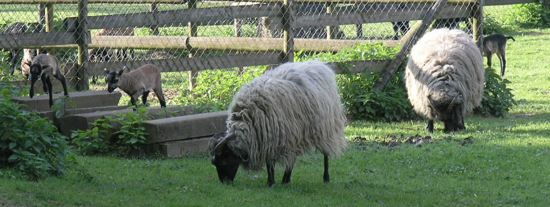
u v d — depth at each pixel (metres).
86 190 8.52
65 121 11.42
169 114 11.83
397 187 9.63
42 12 17.06
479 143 12.29
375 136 13.05
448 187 9.73
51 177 8.95
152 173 9.70
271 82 9.00
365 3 17.14
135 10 23.39
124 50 17.91
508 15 28.61
